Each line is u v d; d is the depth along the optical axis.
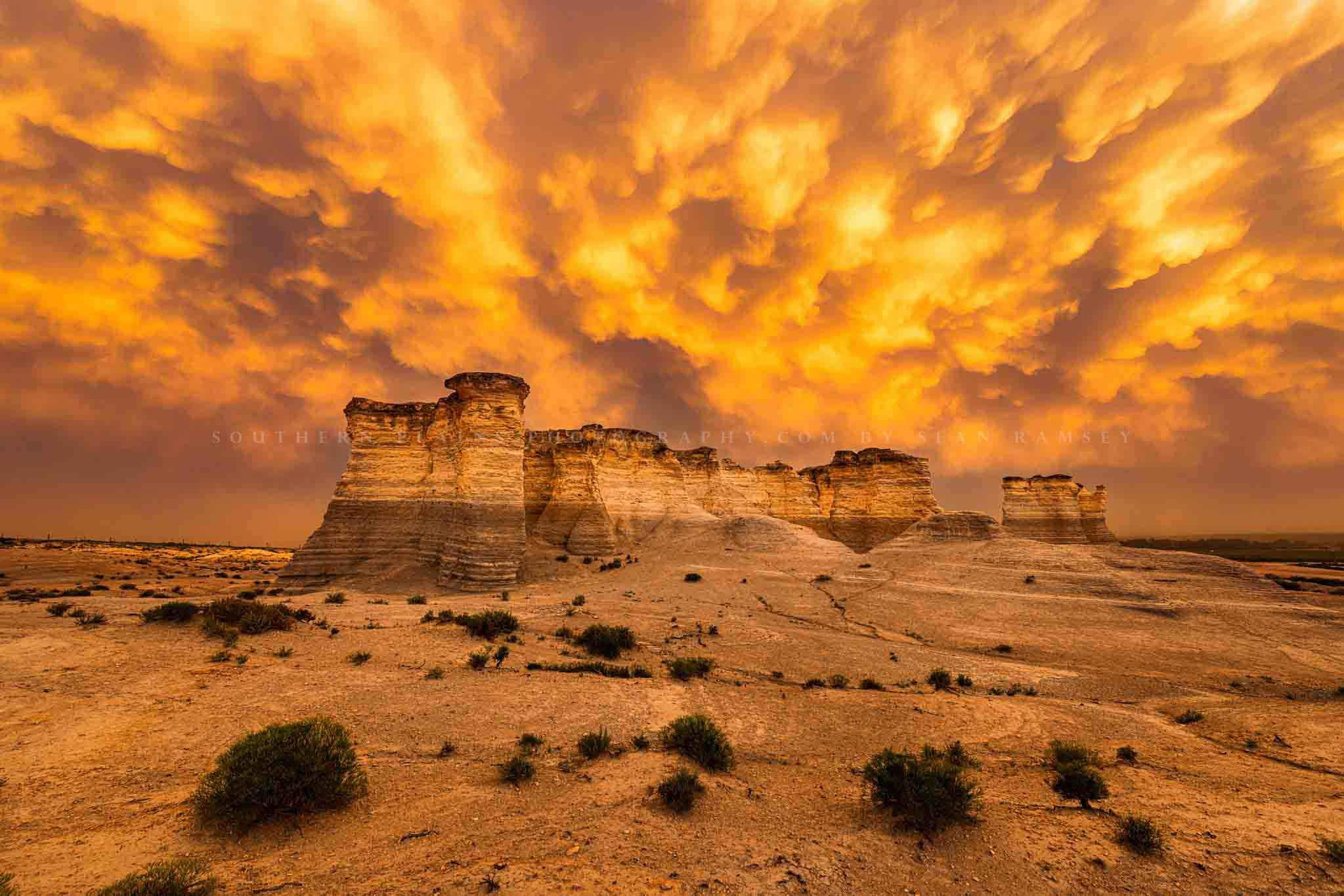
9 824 7.87
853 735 14.70
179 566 79.81
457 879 6.91
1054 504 90.75
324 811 8.73
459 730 13.17
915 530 58.03
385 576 49.03
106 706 12.61
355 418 56.03
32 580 51.56
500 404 50.81
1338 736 16.02
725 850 8.07
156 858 7.16
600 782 10.59
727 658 24.78
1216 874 7.57
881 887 7.29
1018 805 10.16
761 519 64.62
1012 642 30.23
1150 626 32.31
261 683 15.17
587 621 29.95
